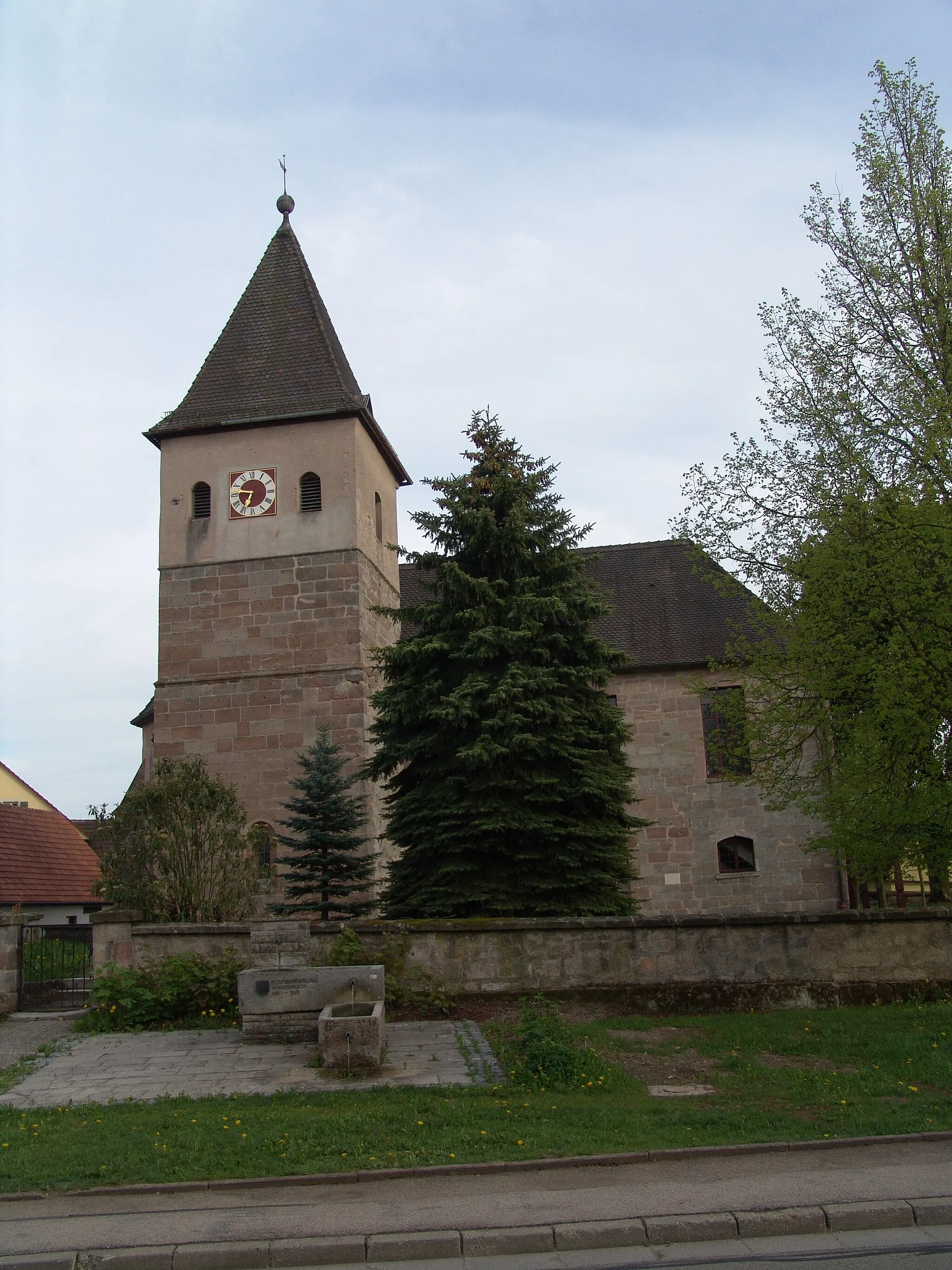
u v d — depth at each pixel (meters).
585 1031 13.34
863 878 19.25
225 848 17.12
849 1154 8.82
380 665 21.12
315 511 25.89
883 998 14.88
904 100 17.92
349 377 28.16
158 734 25.38
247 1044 13.37
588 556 21.98
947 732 15.54
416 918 18.08
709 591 29.20
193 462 26.59
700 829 26.38
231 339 27.91
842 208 18.11
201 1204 7.96
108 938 15.53
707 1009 14.82
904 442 16.56
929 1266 6.66
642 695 27.17
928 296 17.41
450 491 20.19
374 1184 8.32
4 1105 10.81
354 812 20.41
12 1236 7.40
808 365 17.77
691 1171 8.46
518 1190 8.09
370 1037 11.75
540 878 18.02
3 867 31.16
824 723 16.69
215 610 25.73
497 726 17.95
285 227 29.59
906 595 14.54
